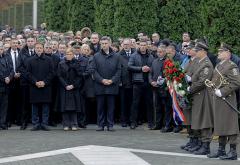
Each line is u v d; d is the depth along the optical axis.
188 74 24.97
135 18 38.19
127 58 33.72
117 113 35.09
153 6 38.38
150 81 32.19
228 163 22.52
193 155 24.31
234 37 29.94
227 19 29.94
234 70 23.45
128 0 38.16
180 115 25.45
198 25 39.25
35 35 40.81
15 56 33.16
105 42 31.84
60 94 32.41
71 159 22.94
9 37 36.06
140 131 31.94
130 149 25.44
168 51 30.69
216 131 23.42
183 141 28.09
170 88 25.72
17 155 24.00
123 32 38.22
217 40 30.25
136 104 33.03
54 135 29.91
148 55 33.16
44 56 32.22
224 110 23.34
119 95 34.28
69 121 32.53
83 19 48.44
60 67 32.28
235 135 23.50
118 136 29.69
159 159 23.19
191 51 25.50
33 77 31.94
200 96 24.47
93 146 26.02
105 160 22.72
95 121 35.09
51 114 33.91
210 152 25.02
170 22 38.81
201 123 24.47
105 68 31.81
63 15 54.31
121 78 33.38
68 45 34.66
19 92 33.53
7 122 33.34
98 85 31.78
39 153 24.34
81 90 33.09
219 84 23.52
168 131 31.55
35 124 32.31
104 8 41.16
